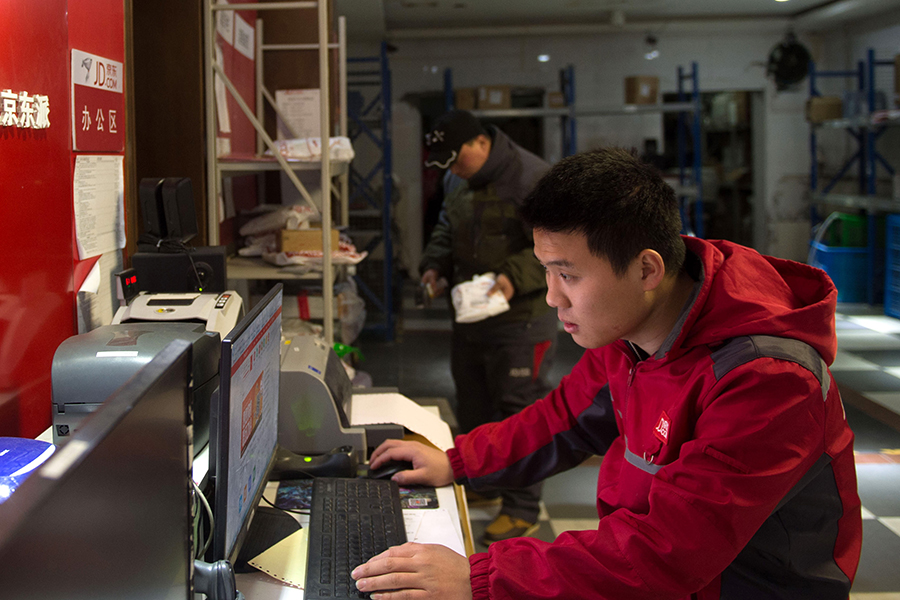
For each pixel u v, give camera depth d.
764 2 6.84
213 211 2.29
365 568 1.02
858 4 6.66
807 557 0.99
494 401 2.84
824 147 7.92
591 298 0.94
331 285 2.36
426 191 8.02
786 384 0.88
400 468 1.49
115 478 0.58
